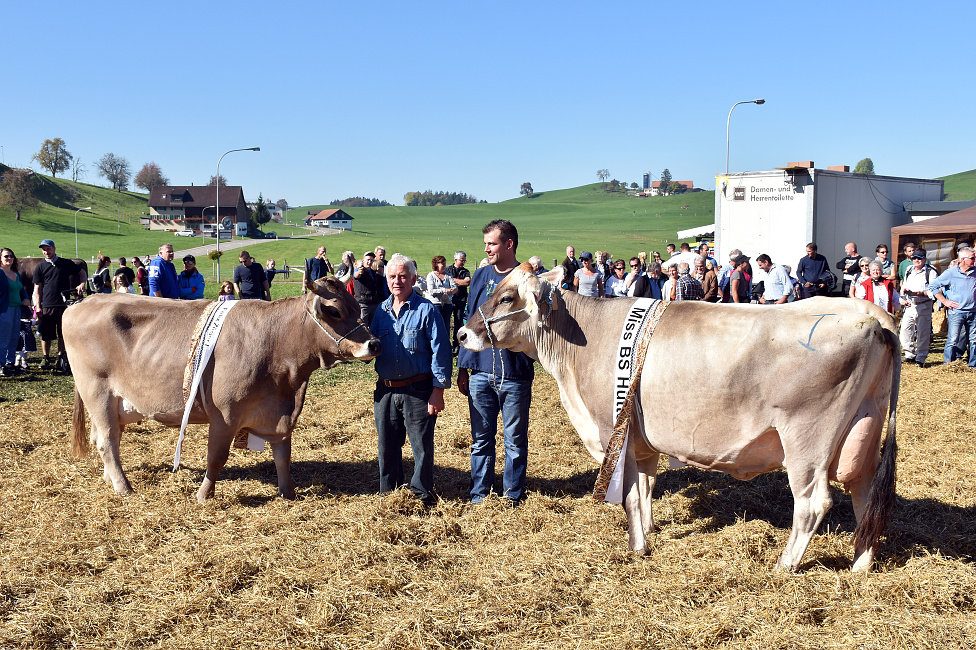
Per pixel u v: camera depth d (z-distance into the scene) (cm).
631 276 1695
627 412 479
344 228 15412
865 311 436
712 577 442
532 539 509
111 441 605
